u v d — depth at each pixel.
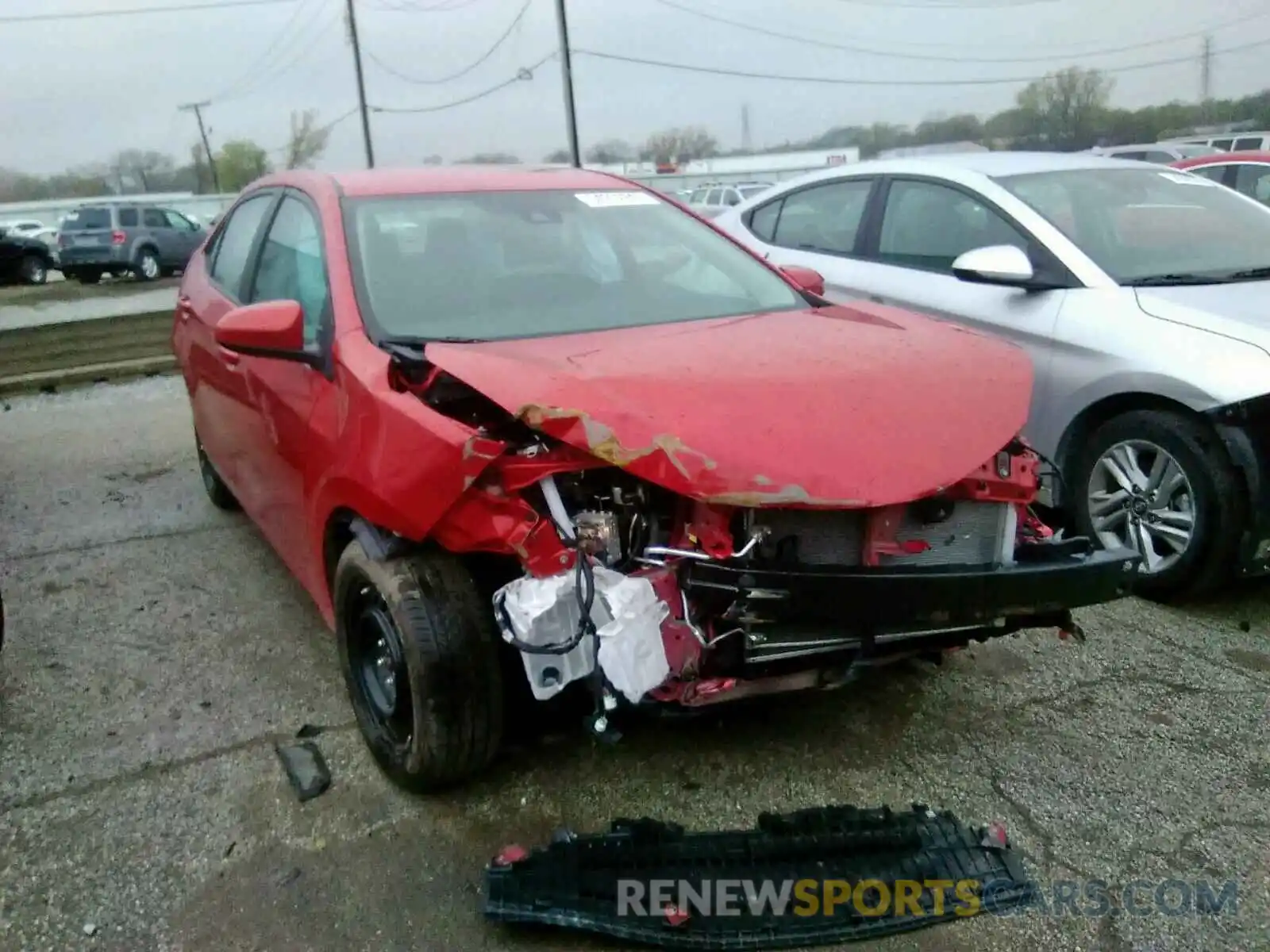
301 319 3.35
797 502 2.55
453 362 2.90
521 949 2.57
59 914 2.71
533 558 2.65
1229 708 3.64
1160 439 4.35
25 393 9.57
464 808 3.12
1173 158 21.14
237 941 2.61
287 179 4.43
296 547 3.86
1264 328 4.23
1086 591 2.99
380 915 2.69
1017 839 2.96
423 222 3.84
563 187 4.32
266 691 3.84
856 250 6.05
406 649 2.90
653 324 3.62
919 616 2.78
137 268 25.11
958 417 2.92
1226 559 4.23
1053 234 5.04
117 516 5.88
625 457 2.56
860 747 3.41
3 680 3.95
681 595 2.67
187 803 3.17
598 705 2.62
